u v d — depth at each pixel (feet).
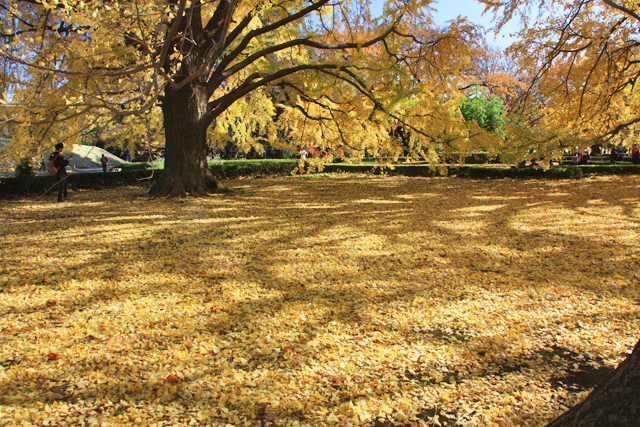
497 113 66.69
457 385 8.77
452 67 37.17
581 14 24.75
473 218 28.53
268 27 37.93
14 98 16.11
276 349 10.34
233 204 34.73
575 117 27.45
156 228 25.05
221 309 13.14
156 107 35.45
